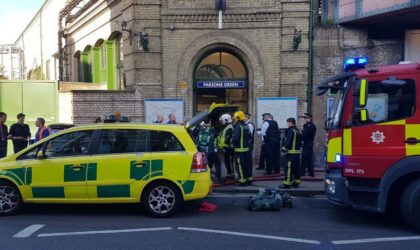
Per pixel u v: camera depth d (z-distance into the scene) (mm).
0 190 7441
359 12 12469
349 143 6746
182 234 6285
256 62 13375
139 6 13391
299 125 13188
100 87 16688
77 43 19844
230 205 8391
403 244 5840
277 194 8219
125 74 14258
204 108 14078
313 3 13219
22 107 14234
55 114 14344
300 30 13102
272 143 11453
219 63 13961
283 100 13141
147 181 7246
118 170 7273
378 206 6574
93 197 7305
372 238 6133
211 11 13336
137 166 7281
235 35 13391
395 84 6344
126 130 7500
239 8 13336
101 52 17562
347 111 6797
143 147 7395
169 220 7164
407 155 6457
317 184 10305
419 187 6406
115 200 7289
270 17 13234
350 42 13062
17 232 6387
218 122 11836
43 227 6676
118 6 14820
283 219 7277
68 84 15781
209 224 6891
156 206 7309
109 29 15859
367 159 6621
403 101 6520
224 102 14156
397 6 11508
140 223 6938
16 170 7414
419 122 6434
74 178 7305
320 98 13141
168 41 13508
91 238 6070
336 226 6828
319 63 13141
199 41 13461
